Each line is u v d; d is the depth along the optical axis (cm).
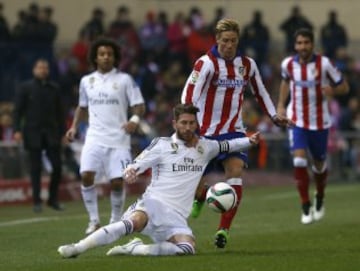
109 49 3381
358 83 7325
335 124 6519
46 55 6216
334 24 7481
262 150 6078
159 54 6850
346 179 6512
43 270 2394
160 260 2491
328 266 2430
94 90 3381
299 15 7375
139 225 2552
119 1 7694
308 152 3809
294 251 2767
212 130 2853
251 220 3841
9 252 2902
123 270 2339
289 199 4953
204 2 8056
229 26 2820
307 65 3703
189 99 2814
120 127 3372
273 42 7744
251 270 2355
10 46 6144
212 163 2850
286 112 3847
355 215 4069
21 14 6325
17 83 6134
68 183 5209
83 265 2422
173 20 7612
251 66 2883
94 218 3356
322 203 3825
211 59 2833
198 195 2948
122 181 3366
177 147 2619
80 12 7481
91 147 3359
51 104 4388
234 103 2866
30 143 4362
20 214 4288
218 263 2452
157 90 6469
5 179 4928
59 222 3809
